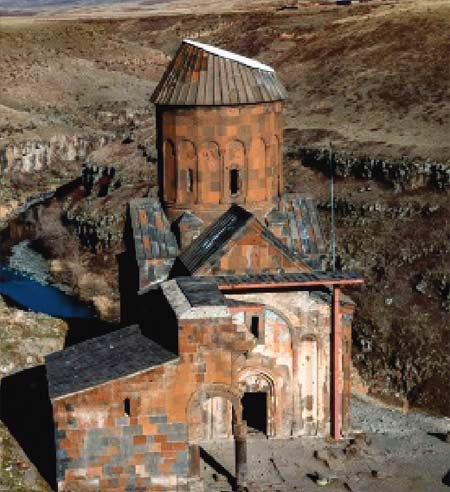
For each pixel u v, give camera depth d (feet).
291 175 262.47
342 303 110.22
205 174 115.44
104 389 95.50
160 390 96.27
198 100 112.78
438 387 169.07
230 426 110.73
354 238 224.74
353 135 276.41
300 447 109.81
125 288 125.39
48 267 247.70
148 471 97.25
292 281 105.91
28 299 219.20
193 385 96.73
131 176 279.08
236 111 113.80
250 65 115.55
